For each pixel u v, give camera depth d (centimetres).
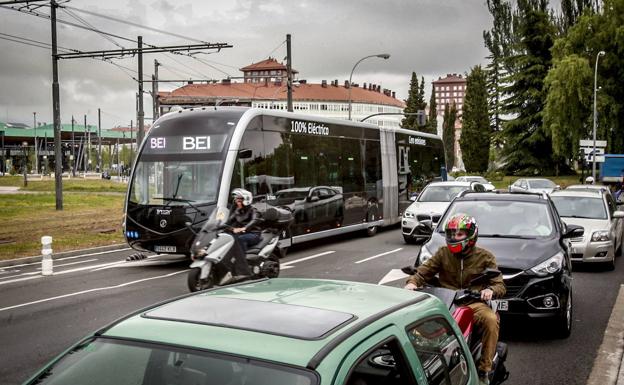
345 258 1602
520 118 6912
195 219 1442
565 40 5675
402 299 320
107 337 261
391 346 271
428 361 300
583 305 1021
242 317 265
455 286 584
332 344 239
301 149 1731
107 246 1911
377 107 15850
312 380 222
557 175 6944
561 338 812
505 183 6694
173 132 1515
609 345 776
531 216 924
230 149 1462
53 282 1284
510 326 873
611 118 5356
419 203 1953
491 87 9056
